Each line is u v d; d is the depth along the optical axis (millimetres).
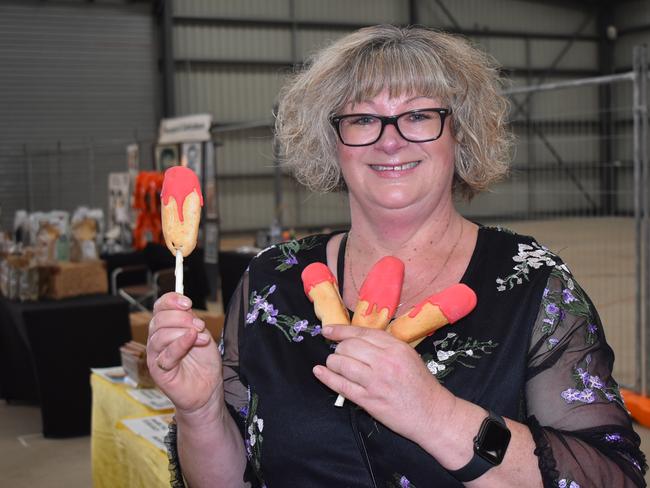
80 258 4746
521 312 1100
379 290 1013
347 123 1162
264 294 1278
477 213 14125
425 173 1146
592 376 1059
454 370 1087
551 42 18578
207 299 8078
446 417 951
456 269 1188
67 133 13797
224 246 14000
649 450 3785
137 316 4672
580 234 13312
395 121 1120
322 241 1331
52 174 13695
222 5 15141
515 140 1355
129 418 2436
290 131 1300
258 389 1206
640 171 4242
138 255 7129
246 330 1267
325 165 1286
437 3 17109
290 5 15711
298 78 1281
